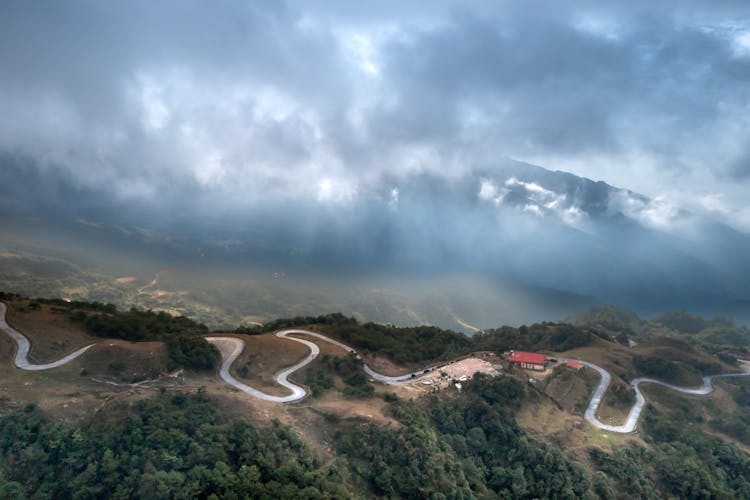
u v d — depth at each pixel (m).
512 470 130.12
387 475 113.25
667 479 137.50
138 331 151.12
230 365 146.75
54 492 89.88
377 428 122.25
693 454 145.75
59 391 110.56
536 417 151.25
